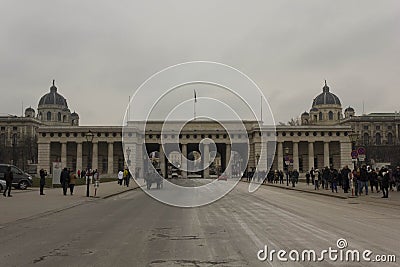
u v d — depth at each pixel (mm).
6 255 12180
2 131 145750
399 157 125375
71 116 168875
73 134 114125
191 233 16062
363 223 18844
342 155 115438
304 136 115875
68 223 19703
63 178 39156
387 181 34531
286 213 23391
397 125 147500
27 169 127062
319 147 119312
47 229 17688
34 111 159750
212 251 12484
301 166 118500
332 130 115812
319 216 21828
